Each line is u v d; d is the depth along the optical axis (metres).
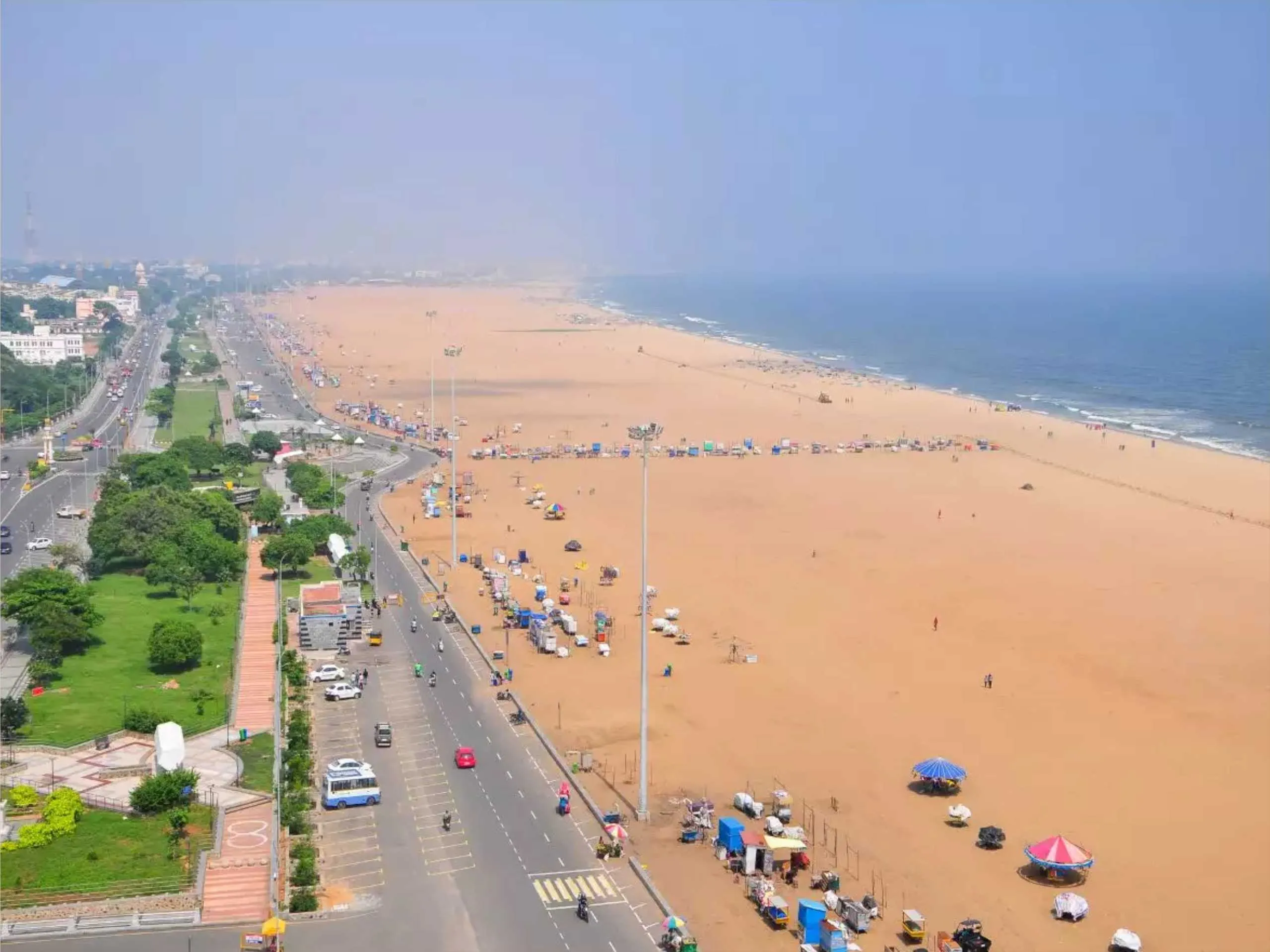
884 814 165.38
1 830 149.62
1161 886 147.75
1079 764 181.88
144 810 155.62
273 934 125.75
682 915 137.75
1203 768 180.62
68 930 129.25
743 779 175.62
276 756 172.38
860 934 134.75
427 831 156.12
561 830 158.12
